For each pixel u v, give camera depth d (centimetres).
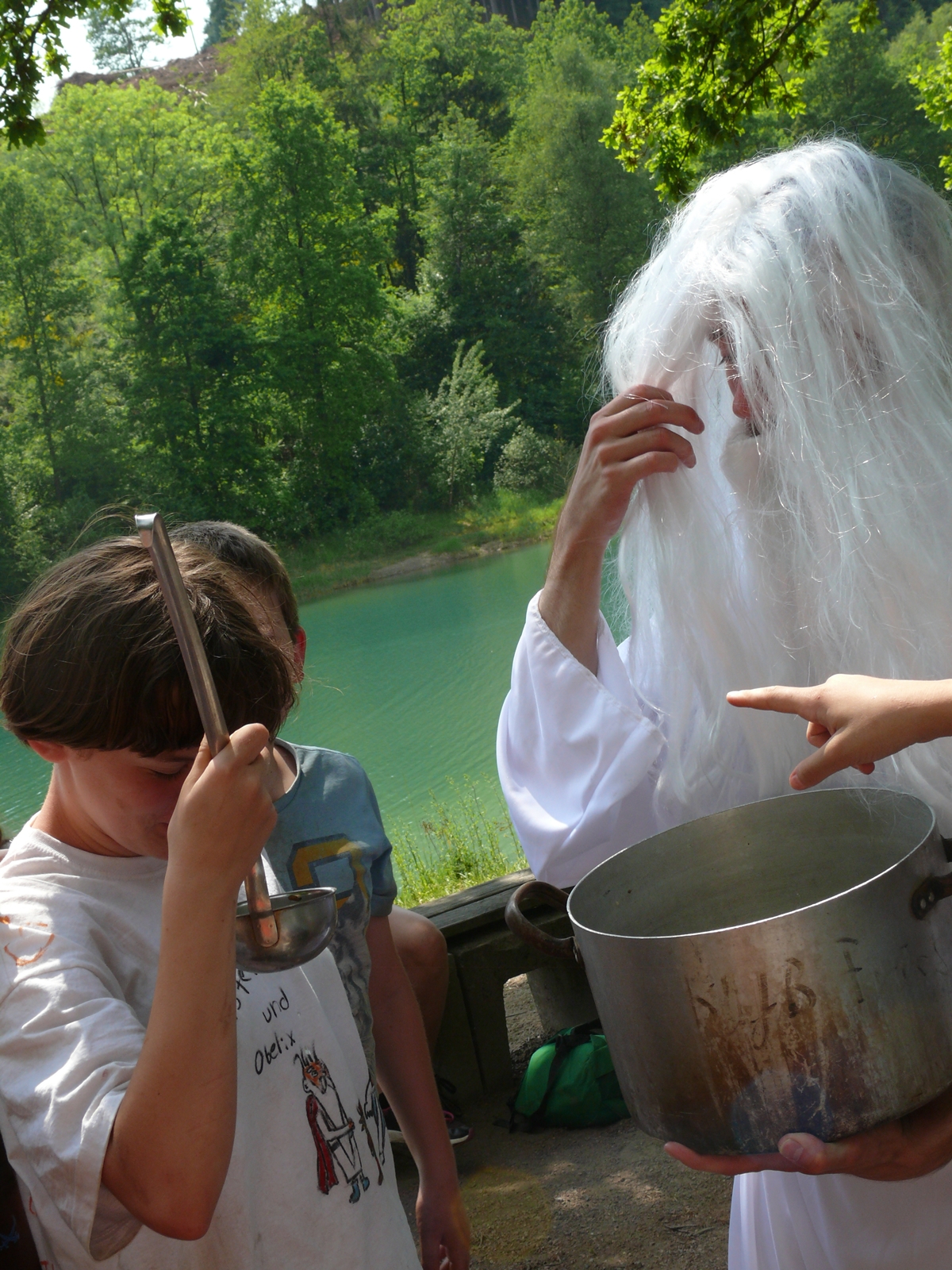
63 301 4128
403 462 4316
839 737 89
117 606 87
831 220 109
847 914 82
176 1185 76
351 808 144
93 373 4144
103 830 94
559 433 4756
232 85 6169
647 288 127
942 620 105
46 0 788
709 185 125
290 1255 98
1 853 105
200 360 4172
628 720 126
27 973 87
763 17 881
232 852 75
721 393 126
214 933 75
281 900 87
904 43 5403
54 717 86
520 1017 320
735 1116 86
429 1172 141
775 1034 83
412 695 1410
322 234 4522
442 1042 272
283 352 4241
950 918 90
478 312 4950
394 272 5709
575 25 6475
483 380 4503
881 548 105
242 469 4175
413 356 4919
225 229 4912
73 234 4634
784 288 108
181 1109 75
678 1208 220
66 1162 78
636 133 929
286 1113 101
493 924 280
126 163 4822
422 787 962
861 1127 84
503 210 5184
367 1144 108
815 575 110
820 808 110
